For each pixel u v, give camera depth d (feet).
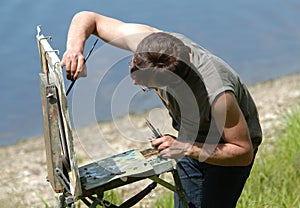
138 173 18.58
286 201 26.48
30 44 60.44
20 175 36.68
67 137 17.90
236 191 20.59
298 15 68.85
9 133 48.08
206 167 20.22
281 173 29.66
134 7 71.72
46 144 19.72
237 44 64.23
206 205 20.48
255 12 70.08
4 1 67.51
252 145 19.61
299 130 33.76
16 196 31.81
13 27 63.21
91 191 18.26
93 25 20.75
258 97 49.11
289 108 43.39
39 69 56.34
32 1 67.72
